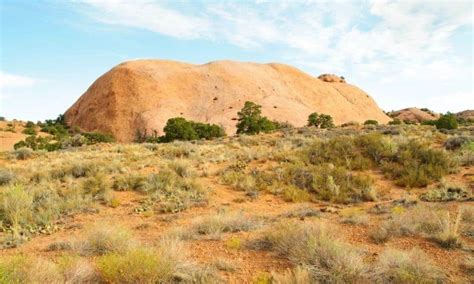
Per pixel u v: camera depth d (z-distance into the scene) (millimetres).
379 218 8234
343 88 182875
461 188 10500
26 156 24844
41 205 10461
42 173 15109
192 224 8266
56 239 7812
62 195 11812
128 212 10219
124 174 14945
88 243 6797
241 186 12766
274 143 24594
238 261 5867
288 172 13586
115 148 26344
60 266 5371
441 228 6750
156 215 9844
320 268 5238
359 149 16469
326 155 15906
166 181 12922
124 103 124312
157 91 128875
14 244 7406
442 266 5418
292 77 165500
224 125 112312
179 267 5371
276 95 141875
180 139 53812
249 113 64125
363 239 6727
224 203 10984
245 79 144750
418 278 4867
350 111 161875
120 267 4941
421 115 163750
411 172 12734
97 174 13891
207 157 19000
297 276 4789
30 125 98750
